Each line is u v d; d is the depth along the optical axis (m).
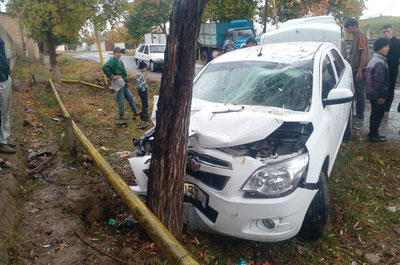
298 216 2.73
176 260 1.82
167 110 2.50
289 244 3.14
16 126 5.98
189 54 2.36
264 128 2.82
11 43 22.11
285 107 3.48
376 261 2.92
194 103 3.84
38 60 25.03
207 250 2.97
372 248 3.12
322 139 3.15
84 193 3.48
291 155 2.86
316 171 2.87
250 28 18.06
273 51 4.50
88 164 4.71
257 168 2.71
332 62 4.56
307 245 3.16
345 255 3.03
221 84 4.13
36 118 6.98
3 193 3.29
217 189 2.83
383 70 5.16
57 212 3.25
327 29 6.87
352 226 3.45
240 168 2.73
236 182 2.72
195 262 1.74
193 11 2.27
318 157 2.96
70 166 4.55
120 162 4.95
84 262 2.55
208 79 4.33
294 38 7.16
